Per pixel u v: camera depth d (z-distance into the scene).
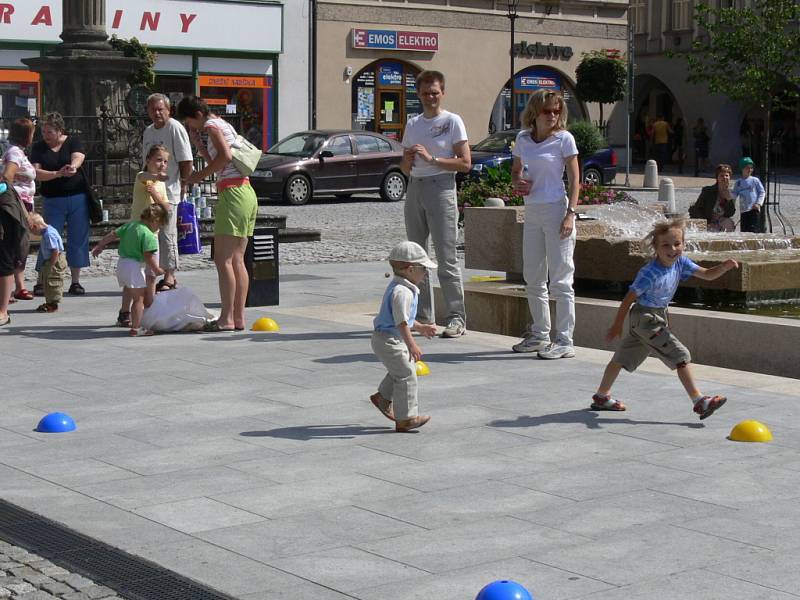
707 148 52.78
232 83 40.94
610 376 9.12
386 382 8.70
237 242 12.91
